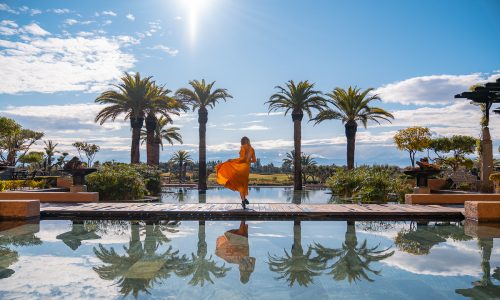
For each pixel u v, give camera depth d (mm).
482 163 15578
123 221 9664
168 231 7723
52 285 3893
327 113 29641
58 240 6590
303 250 5762
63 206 11273
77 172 13836
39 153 42469
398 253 5570
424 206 11711
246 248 5895
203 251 5645
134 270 4516
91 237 6938
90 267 4645
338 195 21391
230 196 20453
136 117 28266
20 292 3670
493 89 14531
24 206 9633
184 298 3518
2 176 22000
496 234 7492
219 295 3617
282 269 4617
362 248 5938
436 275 4359
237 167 10656
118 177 16781
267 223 9188
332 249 5852
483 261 5062
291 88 30250
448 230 8070
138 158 28328
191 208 10711
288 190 29422
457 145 34625
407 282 4086
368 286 3949
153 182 22344
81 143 40969
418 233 7582
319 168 44750
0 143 38562
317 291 3766
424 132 26891
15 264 4793
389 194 16609
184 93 30250
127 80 28453
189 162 50562
